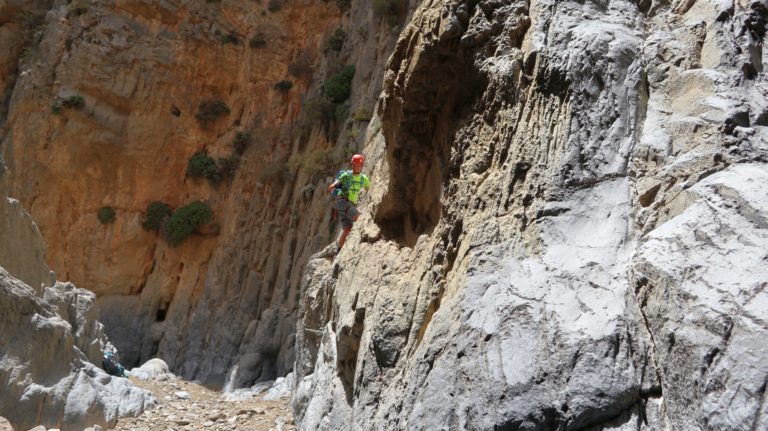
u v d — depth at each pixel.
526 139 4.55
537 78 4.67
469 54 5.20
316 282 9.23
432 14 5.38
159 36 21.61
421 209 6.13
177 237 20.70
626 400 3.25
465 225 4.70
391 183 6.26
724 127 3.87
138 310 20.61
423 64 5.36
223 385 16.52
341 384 6.17
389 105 5.96
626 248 3.83
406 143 5.97
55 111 20.64
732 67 4.25
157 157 21.69
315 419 6.38
